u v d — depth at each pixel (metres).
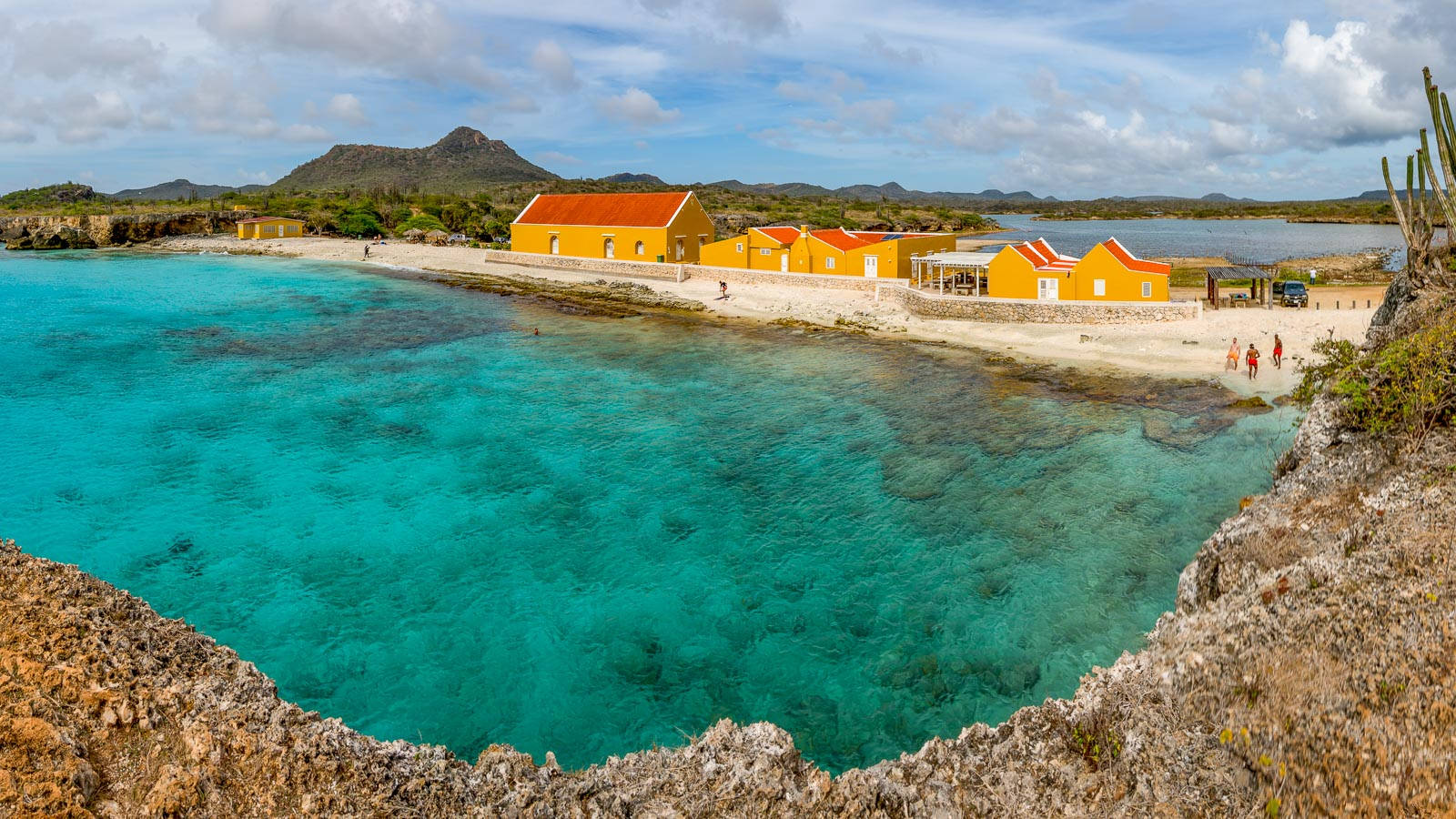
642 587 24.17
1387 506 13.66
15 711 9.35
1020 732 12.27
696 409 41.34
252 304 73.69
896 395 43.12
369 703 19.16
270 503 29.95
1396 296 23.88
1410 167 22.11
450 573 25.05
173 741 9.82
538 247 97.38
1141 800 10.06
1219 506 27.95
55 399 42.81
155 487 31.39
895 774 11.50
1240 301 60.31
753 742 11.91
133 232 136.88
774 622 22.25
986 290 66.38
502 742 17.92
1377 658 9.91
